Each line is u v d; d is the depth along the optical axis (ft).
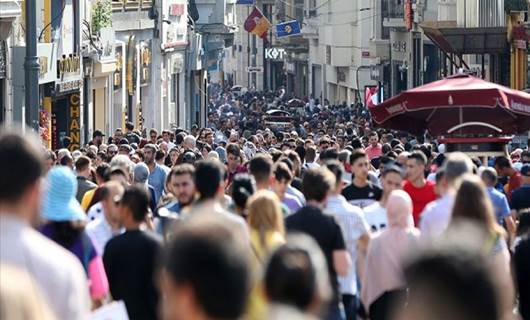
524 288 73.26
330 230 75.41
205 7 470.39
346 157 132.77
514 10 312.91
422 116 148.56
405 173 104.83
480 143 143.13
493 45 321.11
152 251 70.79
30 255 44.93
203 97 473.26
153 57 374.02
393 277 77.61
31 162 44.83
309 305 41.19
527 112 138.41
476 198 69.56
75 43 279.90
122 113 338.75
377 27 508.94
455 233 31.73
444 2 422.41
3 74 228.02
